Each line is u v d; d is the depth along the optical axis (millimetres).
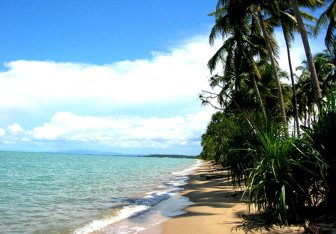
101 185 30000
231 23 24453
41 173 48000
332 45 27234
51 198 20938
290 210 9289
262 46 27719
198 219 11922
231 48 28125
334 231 8000
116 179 37656
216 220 11219
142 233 10617
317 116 9680
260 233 8656
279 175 9016
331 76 40500
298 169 9070
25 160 106438
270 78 37094
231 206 14117
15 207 17375
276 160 9055
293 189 8984
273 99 37875
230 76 31922
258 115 12922
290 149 9188
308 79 43062
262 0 23609
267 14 25438
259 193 9336
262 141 9578
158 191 24406
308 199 9227
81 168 66062
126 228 11648
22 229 12133
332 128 8906
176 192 23031
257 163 9789
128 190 25578
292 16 23969
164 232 10430
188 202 17453
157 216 13781
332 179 8844
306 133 9180
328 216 8867
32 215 14992
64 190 25719
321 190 9211
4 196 22031
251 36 27719
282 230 8680
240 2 23734
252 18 27141
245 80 33656
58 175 43906
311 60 17656
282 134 10141
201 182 29812
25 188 27297
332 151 8898
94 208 16828
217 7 24344
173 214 13914
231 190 20219
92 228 11969
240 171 14023
